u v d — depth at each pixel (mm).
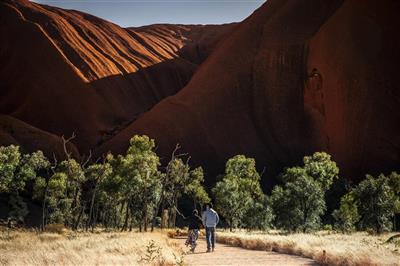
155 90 153750
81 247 15133
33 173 43656
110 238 22547
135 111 138250
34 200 71062
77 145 120188
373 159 89000
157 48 181000
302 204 44688
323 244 17828
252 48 119312
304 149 104250
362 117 92000
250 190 59812
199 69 131750
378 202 48219
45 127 123500
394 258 11086
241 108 112562
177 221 75188
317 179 55438
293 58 111875
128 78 148250
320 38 105875
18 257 11258
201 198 68688
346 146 93375
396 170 86500
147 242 16797
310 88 106312
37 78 129875
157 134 107250
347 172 91438
